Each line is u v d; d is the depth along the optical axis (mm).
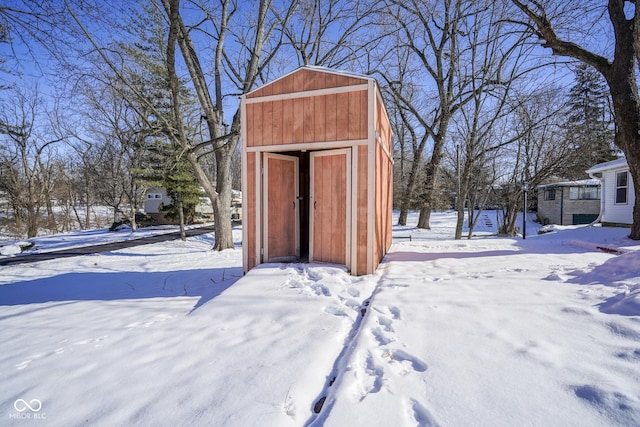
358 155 4430
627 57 6680
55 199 27234
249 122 4957
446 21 12719
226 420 1572
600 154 16078
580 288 3082
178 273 6758
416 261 5355
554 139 14695
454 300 3021
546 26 7555
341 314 3033
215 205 10594
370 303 3059
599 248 6137
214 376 2004
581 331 2184
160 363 2227
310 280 4035
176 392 1854
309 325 2762
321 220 4781
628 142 6809
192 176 14203
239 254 9516
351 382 1782
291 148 4719
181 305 4090
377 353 2117
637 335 1986
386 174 6434
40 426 1616
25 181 22859
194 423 1566
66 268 8180
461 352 2047
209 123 10344
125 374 2102
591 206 19250
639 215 6949
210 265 7684
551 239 8352
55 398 1867
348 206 4488
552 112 13711
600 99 18250
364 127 4398
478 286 3480
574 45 7340
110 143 19172
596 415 1404
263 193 4926
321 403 1744
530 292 3125
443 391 1666
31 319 3717
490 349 2057
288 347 2359
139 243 13375
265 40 11445
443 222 23703
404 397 1637
